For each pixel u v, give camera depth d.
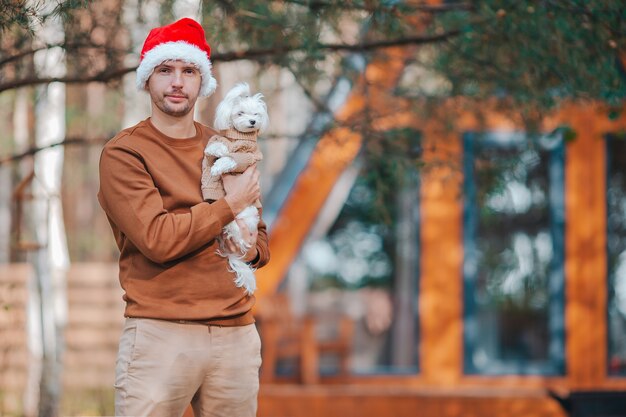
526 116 6.49
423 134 6.93
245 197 3.40
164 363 3.35
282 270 8.12
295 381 8.28
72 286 9.82
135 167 3.33
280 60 5.56
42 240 8.35
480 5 5.20
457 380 8.27
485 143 8.12
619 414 7.56
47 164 9.07
